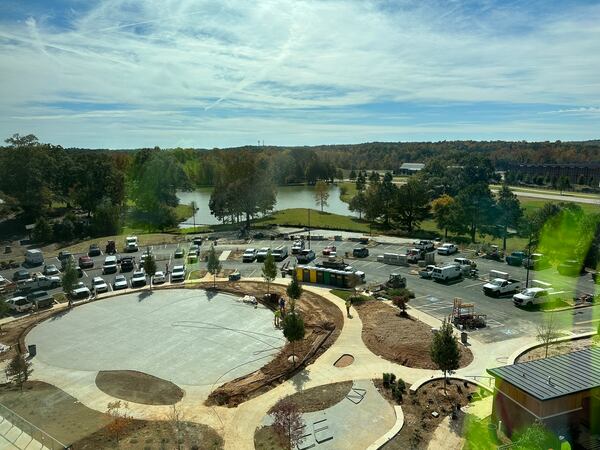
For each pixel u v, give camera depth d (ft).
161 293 159.22
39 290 168.45
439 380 92.73
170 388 93.91
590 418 71.97
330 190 561.02
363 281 167.32
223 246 240.32
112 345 116.47
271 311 138.41
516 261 185.57
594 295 144.56
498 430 75.77
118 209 300.61
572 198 383.04
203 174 572.10
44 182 312.29
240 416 82.53
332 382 93.66
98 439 75.87
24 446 74.33
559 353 104.01
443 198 316.19
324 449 71.92
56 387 95.35
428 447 71.56
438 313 131.95
